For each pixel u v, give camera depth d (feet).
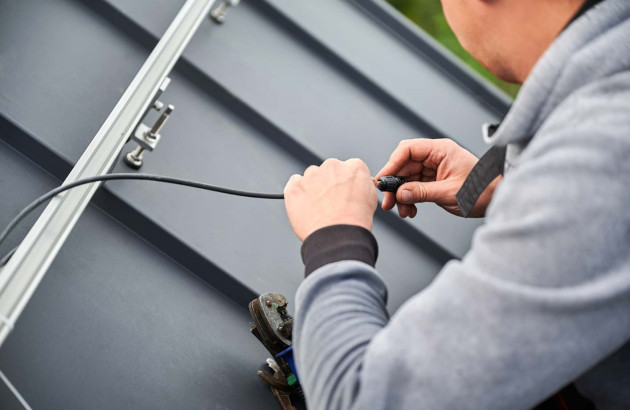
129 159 4.70
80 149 4.63
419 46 7.49
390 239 5.79
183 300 4.45
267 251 4.91
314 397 2.34
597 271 1.99
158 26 5.52
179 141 5.16
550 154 2.08
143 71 4.51
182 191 4.88
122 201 4.52
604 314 2.02
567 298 1.96
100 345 3.88
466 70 7.51
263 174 5.38
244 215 5.03
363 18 7.38
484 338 2.02
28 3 5.21
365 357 2.19
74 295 4.01
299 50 6.56
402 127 6.63
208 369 4.12
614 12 2.19
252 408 4.07
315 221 2.76
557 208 1.99
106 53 5.28
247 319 4.64
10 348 3.61
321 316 2.40
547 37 2.51
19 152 4.60
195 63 5.59
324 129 5.96
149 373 3.92
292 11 6.74
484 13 2.61
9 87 4.67
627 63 2.11
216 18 6.12
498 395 2.03
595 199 1.97
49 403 3.53
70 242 4.25
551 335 1.98
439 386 2.06
